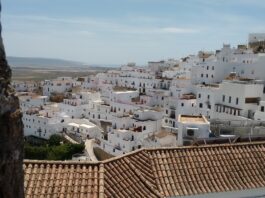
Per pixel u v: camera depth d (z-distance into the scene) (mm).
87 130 112688
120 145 90000
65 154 91750
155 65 167250
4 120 7883
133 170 20578
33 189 17984
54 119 121625
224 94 84375
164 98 110938
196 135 40562
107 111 121062
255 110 78875
